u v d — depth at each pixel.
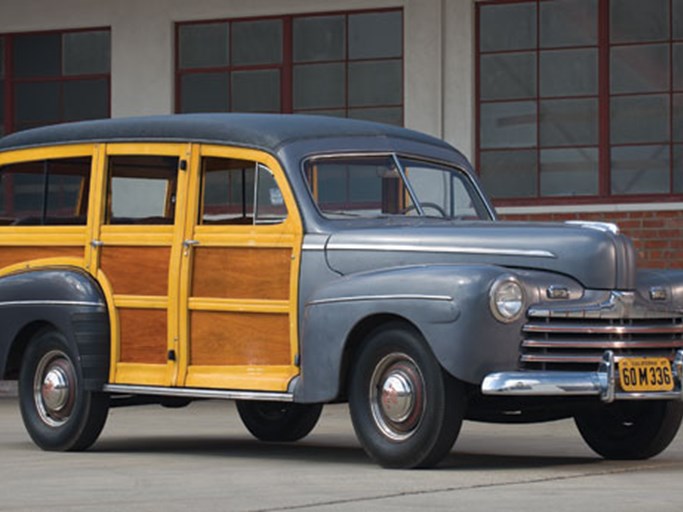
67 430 10.53
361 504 7.21
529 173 17.88
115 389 10.25
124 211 10.45
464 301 8.50
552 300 8.77
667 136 17.45
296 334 9.38
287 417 11.41
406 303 8.69
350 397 9.01
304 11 18.61
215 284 9.83
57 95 19.69
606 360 8.77
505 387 8.48
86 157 10.70
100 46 19.52
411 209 9.99
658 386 8.99
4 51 19.88
